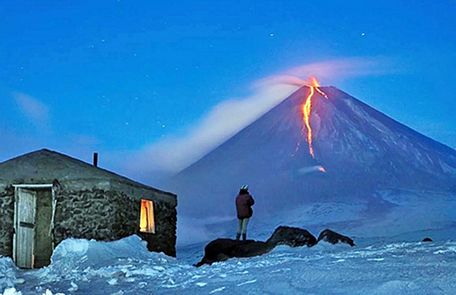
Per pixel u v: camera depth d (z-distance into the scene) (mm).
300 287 8078
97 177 18828
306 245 17234
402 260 9562
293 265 10555
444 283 7105
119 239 18641
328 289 7699
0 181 19047
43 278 12695
